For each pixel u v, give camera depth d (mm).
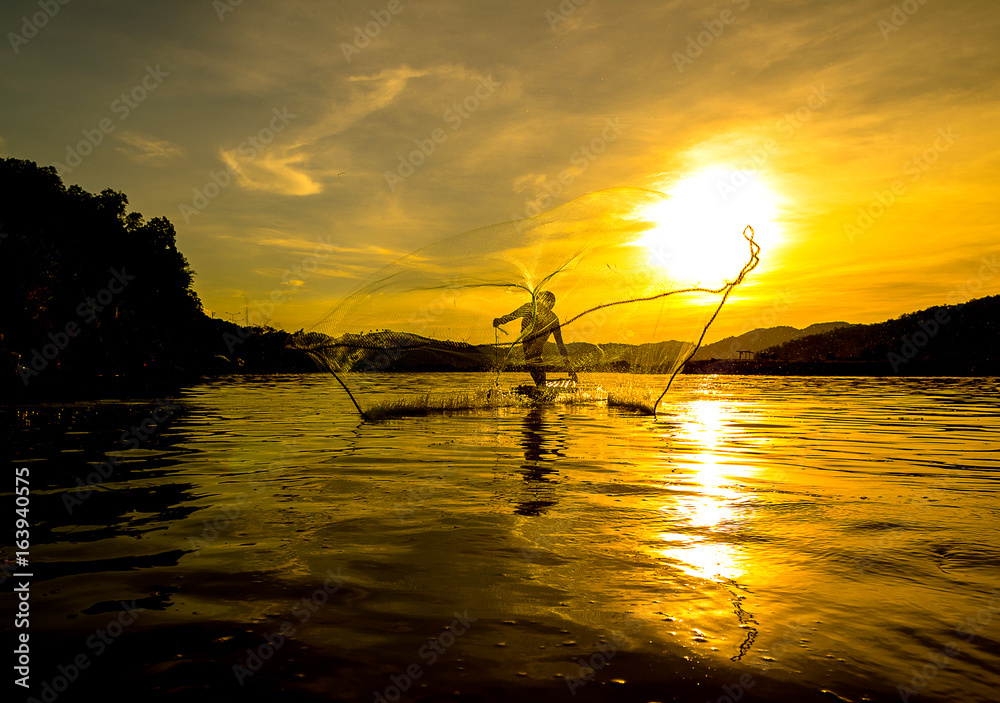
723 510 3250
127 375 19125
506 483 3924
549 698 1492
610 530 2881
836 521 3043
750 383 19094
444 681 1566
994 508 3312
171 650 1730
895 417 8383
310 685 1546
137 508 3312
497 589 2170
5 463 4707
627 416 8312
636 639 1798
